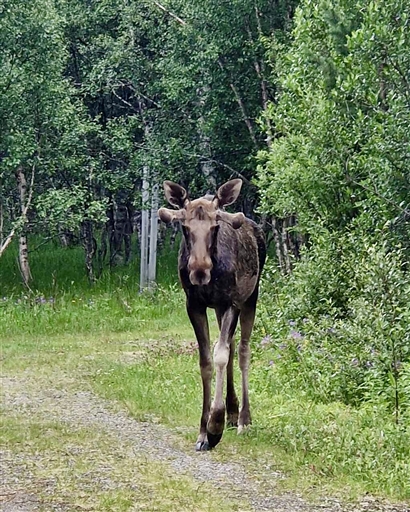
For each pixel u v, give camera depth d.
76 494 6.54
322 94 14.25
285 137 16.22
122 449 7.85
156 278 24.69
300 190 14.72
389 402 8.85
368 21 12.95
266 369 10.68
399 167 12.31
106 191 27.02
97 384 11.09
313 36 14.70
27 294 20.56
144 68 24.23
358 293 11.78
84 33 25.78
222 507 6.20
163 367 11.96
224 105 23.62
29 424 8.87
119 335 16.52
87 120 23.73
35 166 22.38
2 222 23.28
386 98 13.18
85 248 24.61
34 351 14.35
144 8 24.45
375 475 6.82
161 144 23.91
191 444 7.99
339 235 13.16
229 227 7.86
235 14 22.52
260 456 7.52
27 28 20.97
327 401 9.49
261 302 13.41
